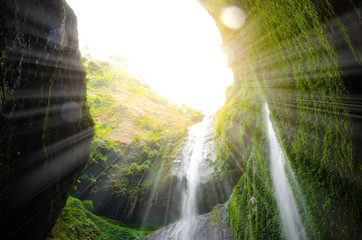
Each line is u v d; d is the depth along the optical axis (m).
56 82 4.10
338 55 2.72
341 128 2.80
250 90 11.88
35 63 3.02
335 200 2.88
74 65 5.39
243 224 7.29
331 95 3.01
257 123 9.61
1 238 2.66
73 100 5.30
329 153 3.07
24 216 3.28
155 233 12.66
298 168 3.98
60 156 4.48
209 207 13.90
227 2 6.19
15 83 2.49
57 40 3.75
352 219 2.55
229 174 13.39
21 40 2.52
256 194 7.03
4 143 2.31
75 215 9.30
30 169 3.13
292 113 4.39
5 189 2.42
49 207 4.43
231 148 13.38
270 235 5.46
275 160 6.85
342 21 2.46
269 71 5.60
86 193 13.78
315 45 3.20
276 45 4.66
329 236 2.99
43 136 3.57
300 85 3.94
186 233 11.46
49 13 3.29
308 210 3.58
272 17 4.29
